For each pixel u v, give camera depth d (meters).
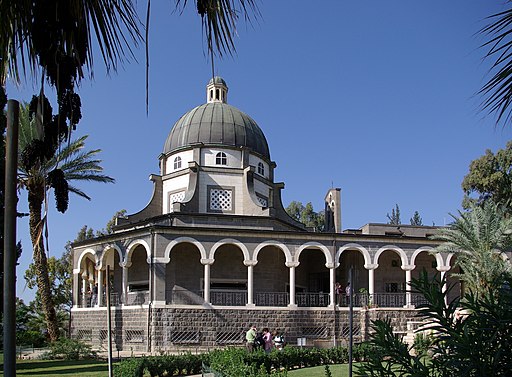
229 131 43.38
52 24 4.63
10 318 4.52
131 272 40.81
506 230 30.69
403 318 38.59
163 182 44.06
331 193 47.81
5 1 4.72
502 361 4.38
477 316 4.57
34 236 34.41
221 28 4.51
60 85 4.62
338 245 39.25
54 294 63.59
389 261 43.41
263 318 36.78
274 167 46.50
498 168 51.59
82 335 39.41
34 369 27.11
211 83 47.16
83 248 40.75
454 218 31.75
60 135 4.70
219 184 41.66
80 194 37.97
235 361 16.77
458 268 43.09
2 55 4.95
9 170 4.75
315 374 21.20
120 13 4.75
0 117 25.95
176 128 44.97
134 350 35.19
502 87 5.25
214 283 39.06
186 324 35.44
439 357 4.69
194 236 36.72
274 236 38.09
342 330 37.94
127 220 42.50
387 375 4.92
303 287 44.69
